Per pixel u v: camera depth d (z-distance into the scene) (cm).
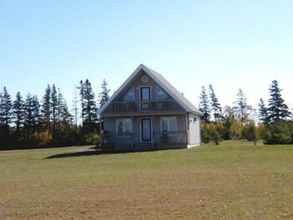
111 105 4516
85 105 9269
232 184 1636
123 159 3084
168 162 2703
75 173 2283
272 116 8662
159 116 4484
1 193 1647
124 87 4528
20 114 8981
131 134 4531
